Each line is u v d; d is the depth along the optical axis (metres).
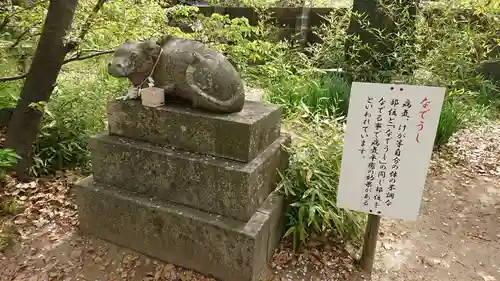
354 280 2.16
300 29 6.32
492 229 2.74
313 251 2.33
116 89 3.44
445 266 2.33
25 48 3.47
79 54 3.04
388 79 4.30
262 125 2.08
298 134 2.72
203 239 2.01
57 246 2.30
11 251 2.23
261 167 2.00
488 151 3.99
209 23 3.95
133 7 3.35
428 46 4.11
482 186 3.33
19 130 2.77
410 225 2.76
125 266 2.17
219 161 1.99
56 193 2.79
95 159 2.30
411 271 2.28
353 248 2.40
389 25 4.49
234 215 1.99
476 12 4.44
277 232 2.29
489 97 5.13
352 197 1.98
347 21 5.18
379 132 1.82
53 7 2.60
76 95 3.22
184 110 2.09
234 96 2.07
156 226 2.12
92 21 2.86
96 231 2.36
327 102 4.06
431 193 3.21
